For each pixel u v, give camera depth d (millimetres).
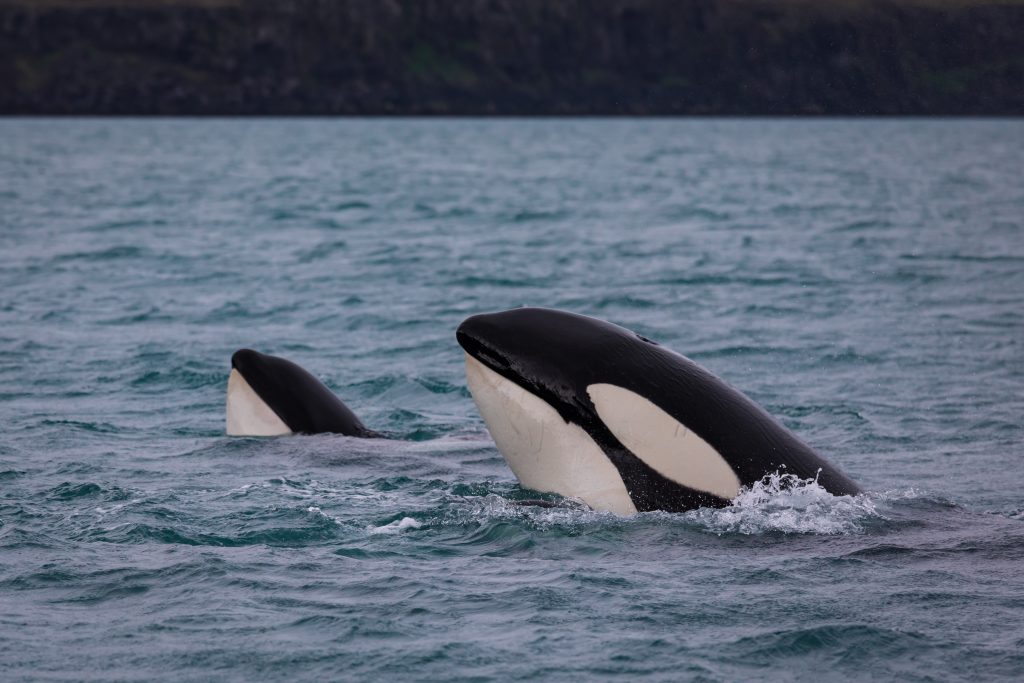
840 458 51156
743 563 34531
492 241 134500
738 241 134125
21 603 32719
